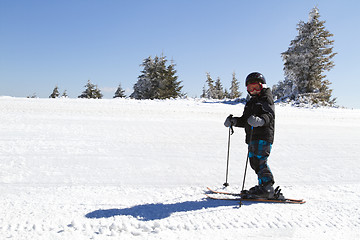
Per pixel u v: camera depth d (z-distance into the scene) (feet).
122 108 38.40
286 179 15.25
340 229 8.54
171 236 7.72
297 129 31.94
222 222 8.73
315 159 19.86
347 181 15.10
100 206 10.22
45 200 10.87
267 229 8.34
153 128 27.99
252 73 11.36
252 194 11.03
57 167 15.83
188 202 10.82
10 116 28.91
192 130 28.25
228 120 12.03
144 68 118.62
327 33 79.87
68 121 28.48
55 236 7.51
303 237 7.93
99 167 16.22
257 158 11.13
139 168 16.40
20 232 7.72
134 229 8.05
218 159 19.20
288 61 79.82
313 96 75.20
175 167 16.94
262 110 10.94
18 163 16.11
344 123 38.96
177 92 132.87
